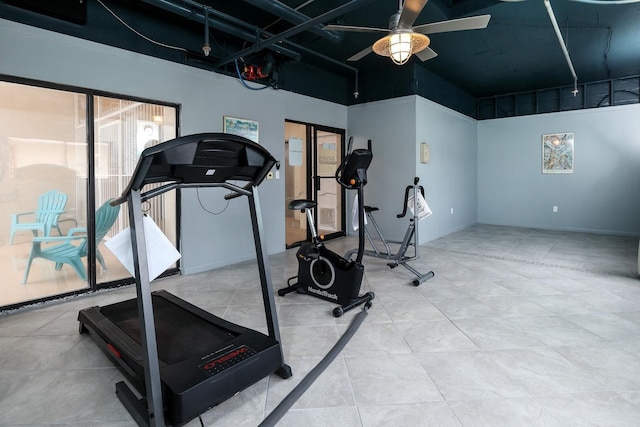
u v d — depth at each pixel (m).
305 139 6.07
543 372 2.10
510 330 2.67
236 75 4.61
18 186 3.12
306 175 6.10
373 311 3.07
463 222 7.80
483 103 8.27
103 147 3.56
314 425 1.67
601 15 4.12
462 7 4.01
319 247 3.34
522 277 4.05
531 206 7.84
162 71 3.88
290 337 2.58
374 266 4.59
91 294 3.51
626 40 4.88
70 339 2.56
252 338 2.05
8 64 2.91
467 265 4.59
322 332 2.66
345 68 5.98
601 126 6.98
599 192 7.07
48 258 3.29
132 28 3.66
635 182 6.73
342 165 3.21
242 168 1.88
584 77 6.69
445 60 5.63
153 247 1.69
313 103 5.88
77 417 1.74
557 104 7.42
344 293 3.16
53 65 3.13
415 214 4.16
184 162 1.57
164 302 2.74
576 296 3.40
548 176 7.59
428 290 3.62
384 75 6.10
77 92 3.32
